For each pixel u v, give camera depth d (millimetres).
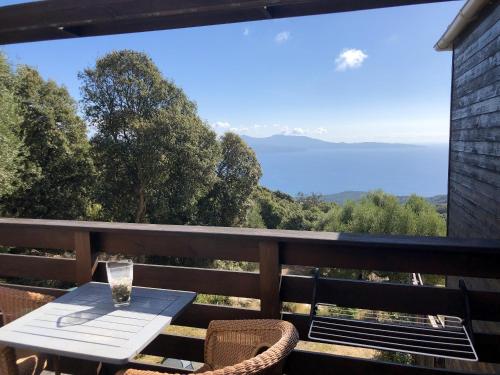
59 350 1248
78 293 1785
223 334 1583
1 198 13062
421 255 1755
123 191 18203
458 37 4965
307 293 1925
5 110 10977
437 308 1756
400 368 1773
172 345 2135
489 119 3498
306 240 1790
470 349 1522
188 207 18734
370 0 2029
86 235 2191
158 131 17656
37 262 2383
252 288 2014
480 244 1615
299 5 2135
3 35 2662
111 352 1229
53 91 15992
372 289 1824
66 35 2531
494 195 3281
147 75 18953
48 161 15414
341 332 1715
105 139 18250
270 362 1130
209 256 2062
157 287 2156
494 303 1687
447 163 5754
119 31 2479
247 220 22688
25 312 1840
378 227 10578
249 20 2244
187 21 2361
